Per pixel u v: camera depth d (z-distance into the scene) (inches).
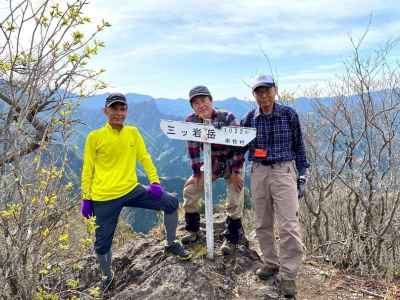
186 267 160.6
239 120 165.6
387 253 179.8
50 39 94.0
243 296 149.1
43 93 97.2
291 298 145.3
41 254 107.3
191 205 177.5
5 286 105.0
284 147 147.5
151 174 163.2
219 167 167.0
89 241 118.1
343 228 200.2
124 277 171.8
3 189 98.0
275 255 158.7
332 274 173.3
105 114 154.6
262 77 144.9
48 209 105.0
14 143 96.0
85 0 94.1
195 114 168.2
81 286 167.8
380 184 181.0
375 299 151.3
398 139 177.8
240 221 171.5
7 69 95.0
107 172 155.1
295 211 144.6
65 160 103.3
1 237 101.3
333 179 194.4
